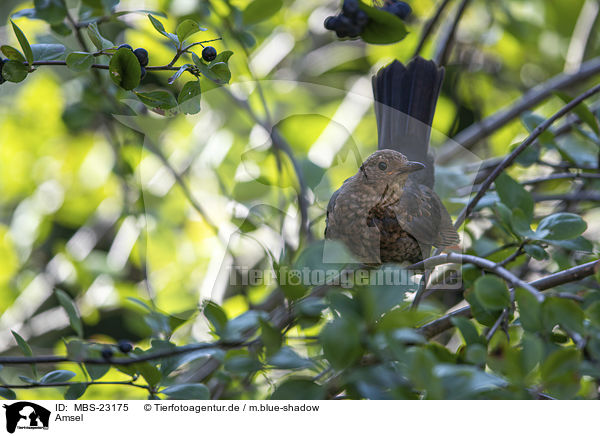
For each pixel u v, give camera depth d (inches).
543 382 96.0
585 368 99.1
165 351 117.4
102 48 125.3
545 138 175.0
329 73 247.4
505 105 285.6
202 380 160.6
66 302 149.1
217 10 197.3
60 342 196.7
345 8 148.5
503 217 137.4
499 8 267.4
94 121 280.5
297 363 103.1
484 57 284.2
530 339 96.3
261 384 154.3
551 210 218.2
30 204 285.9
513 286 122.3
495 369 102.0
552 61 281.9
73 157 290.2
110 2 174.6
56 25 174.4
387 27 150.3
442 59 205.6
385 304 99.0
